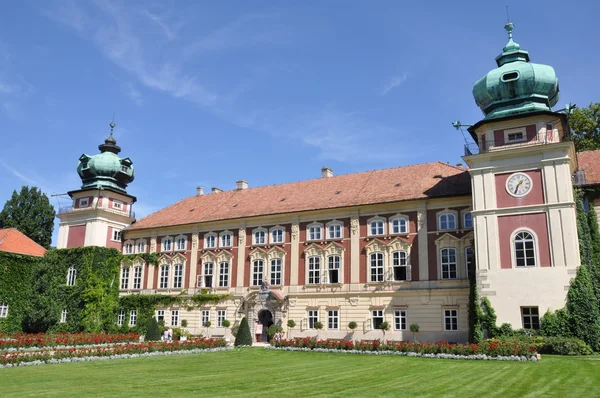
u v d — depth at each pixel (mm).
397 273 48812
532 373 24703
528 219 39750
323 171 61750
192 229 62469
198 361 32500
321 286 51969
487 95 43469
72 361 31688
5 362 28766
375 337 47938
